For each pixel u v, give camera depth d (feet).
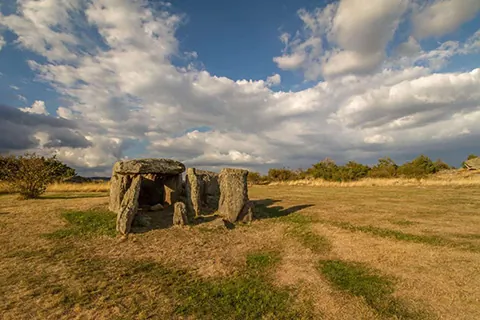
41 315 17.74
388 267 25.09
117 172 44.29
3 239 32.09
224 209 44.57
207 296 20.58
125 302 19.53
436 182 91.61
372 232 35.63
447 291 20.36
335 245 31.96
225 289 21.76
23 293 20.40
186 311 18.52
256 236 37.32
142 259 28.14
